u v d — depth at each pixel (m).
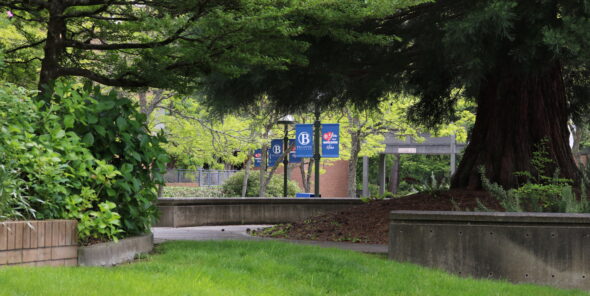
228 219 20.86
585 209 10.87
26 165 8.02
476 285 8.22
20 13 12.44
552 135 15.82
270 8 9.87
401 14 13.88
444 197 15.51
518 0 11.66
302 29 10.49
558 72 16.20
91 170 8.66
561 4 11.27
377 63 14.98
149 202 9.88
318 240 14.02
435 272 8.93
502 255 9.23
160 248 10.18
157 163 9.98
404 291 7.65
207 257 8.89
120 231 8.54
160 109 34.12
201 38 10.34
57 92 9.09
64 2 10.12
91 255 7.81
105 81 11.41
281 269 8.30
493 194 12.92
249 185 39.81
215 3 9.95
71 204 8.17
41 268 6.60
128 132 9.61
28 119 8.45
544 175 15.39
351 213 15.70
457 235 9.43
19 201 7.75
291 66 14.16
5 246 6.79
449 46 11.62
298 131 28.25
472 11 11.59
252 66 13.23
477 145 16.42
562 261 9.07
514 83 15.73
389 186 70.06
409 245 9.70
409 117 19.80
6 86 8.73
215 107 15.86
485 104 16.48
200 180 45.38
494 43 11.66
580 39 10.89
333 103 17.75
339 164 67.38
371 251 11.49
